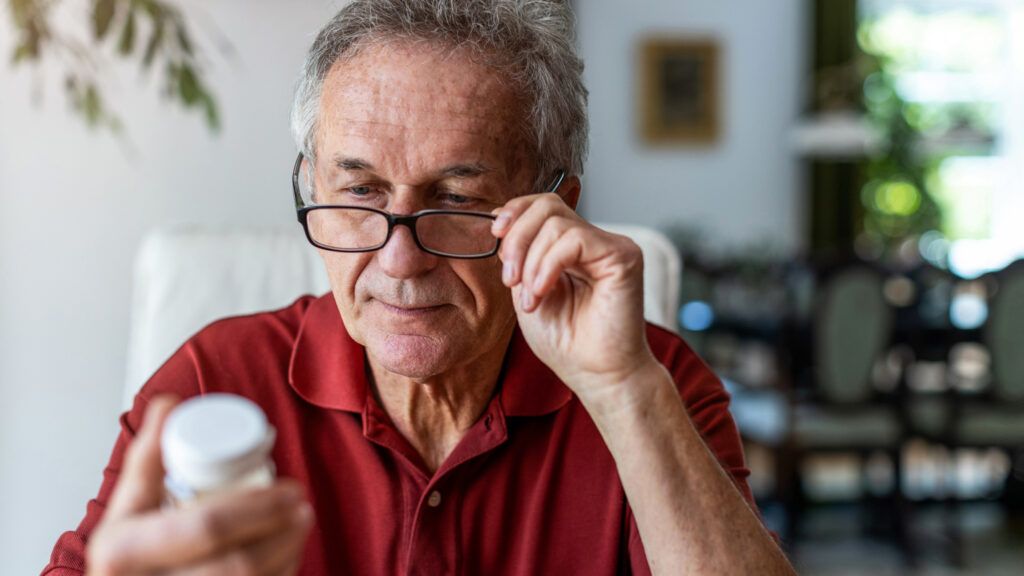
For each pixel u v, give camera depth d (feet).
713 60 23.77
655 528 2.72
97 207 7.46
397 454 3.30
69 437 7.57
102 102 7.32
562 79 3.15
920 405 13.02
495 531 3.31
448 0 2.93
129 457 1.66
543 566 3.33
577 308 2.72
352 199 2.97
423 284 2.93
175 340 4.67
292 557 1.65
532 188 3.11
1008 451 14.29
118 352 7.59
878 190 24.11
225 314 4.74
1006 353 12.50
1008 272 12.32
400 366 3.02
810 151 21.76
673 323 4.89
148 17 7.21
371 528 3.30
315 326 3.59
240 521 1.56
